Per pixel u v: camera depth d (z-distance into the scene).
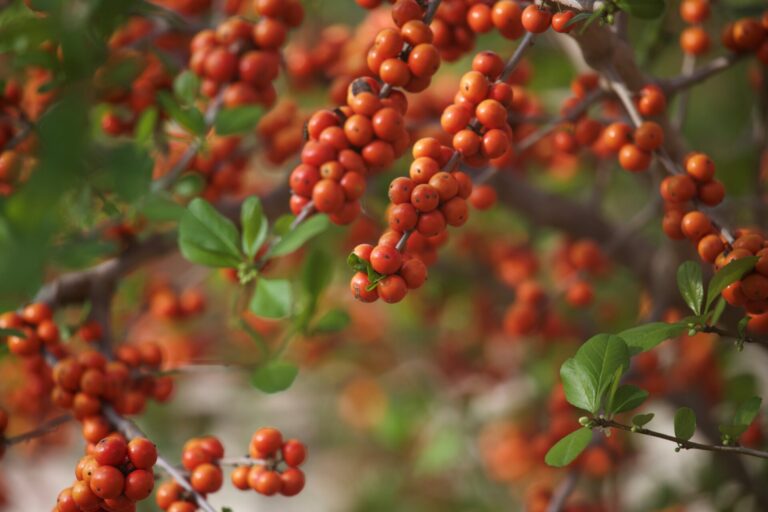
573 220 0.70
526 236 0.83
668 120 0.53
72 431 0.87
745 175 0.70
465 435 0.89
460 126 0.49
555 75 0.75
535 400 0.83
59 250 0.52
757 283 0.48
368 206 0.68
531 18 0.50
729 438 0.50
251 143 0.63
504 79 0.50
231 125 0.55
